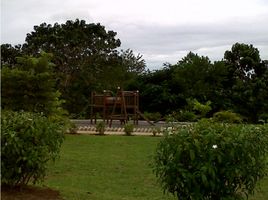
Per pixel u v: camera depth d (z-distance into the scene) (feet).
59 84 103.19
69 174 33.91
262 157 17.80
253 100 93.50
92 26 115.44
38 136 21.50
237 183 17.72
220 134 17.29
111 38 117.60
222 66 98.53
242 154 17.12
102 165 37.83
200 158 17.02
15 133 20.89
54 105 55.93
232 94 95.04
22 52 107.65
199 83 96.12
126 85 100.48
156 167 18.17
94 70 112.06
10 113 22.85
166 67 103.76
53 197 22.65
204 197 17.58
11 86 53.93
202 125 17.98
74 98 104.17
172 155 17.25
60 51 110.83
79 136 57.57
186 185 17.21
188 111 77.15
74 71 110.63
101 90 107.14
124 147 48.85
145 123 81.25
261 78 96.43
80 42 112.16
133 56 137.69
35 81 54.34
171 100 94.27
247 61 101.19
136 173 34.83
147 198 27.12
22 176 22.21
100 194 26.43
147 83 99.60
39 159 21.54
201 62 98.78
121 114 76.18
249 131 17.61
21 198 21.45
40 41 109.91
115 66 116.47
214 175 16.87
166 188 18.40
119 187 30.12
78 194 24.58
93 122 80.84
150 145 50.44
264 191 28.43
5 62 105.91
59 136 22.67
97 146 49.39
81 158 40.70
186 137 17.30
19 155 21.06
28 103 54.39
